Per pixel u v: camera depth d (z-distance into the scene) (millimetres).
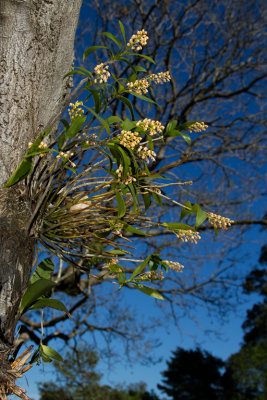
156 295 1134
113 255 1147
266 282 6875
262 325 10750
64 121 986
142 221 1187
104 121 970
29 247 996
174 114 5223
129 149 1010
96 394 5887
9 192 990
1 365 888
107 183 1088
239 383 11258
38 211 1002
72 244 1141
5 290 928
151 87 1126
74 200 1108
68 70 1155
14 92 1040
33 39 1074
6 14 1057
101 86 1031
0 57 1048
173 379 13031
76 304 4355
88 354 5156
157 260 1160
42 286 980
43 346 1079
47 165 1042
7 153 1011
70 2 1143
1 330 916
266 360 10633
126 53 1079
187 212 1109
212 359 12828
